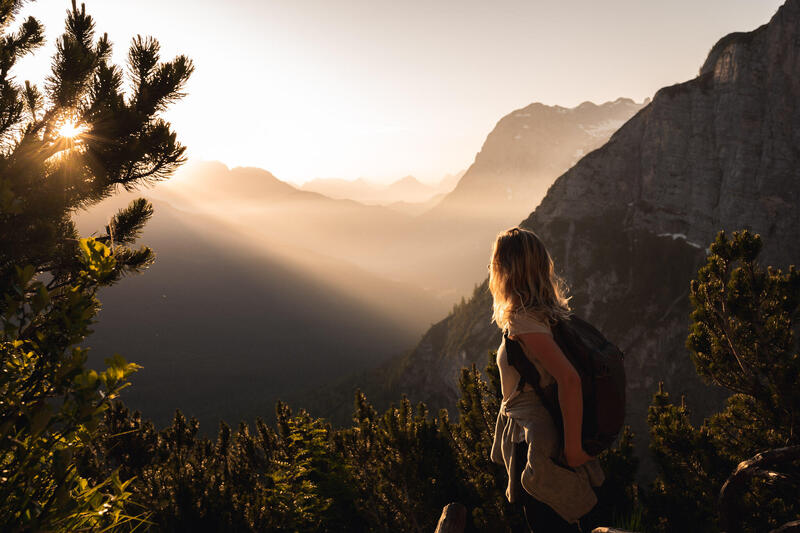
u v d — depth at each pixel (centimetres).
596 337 184
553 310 179
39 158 383
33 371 172
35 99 420
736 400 558
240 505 603
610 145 12875
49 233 337
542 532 192
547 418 188
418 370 14588
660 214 11375
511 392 199
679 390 9044
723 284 492
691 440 475
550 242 12556
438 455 661
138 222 488
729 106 10488
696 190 10912
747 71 10288
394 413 694
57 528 148
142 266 486
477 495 631
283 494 591
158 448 648
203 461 769
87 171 414
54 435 152
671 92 11494
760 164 9912
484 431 609
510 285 185
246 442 793
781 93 9862
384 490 691
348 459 710
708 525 424
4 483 144
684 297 10138
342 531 653
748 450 492
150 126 439
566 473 180
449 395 13025
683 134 11175
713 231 10488
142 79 437
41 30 550
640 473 4344
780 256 9375
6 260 328
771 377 468
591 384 175
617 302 10906
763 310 466
